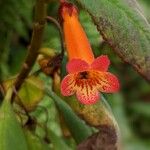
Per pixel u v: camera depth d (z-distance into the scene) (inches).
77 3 14.9
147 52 14.6
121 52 14.6
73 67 14.5
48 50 16.9
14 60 27.5
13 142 16.5
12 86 17.5
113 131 16.4
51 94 18.0
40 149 18.0
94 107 16.4
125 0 14.8
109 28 14.6
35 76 18.0
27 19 26.9
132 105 35.7
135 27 14.7
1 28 26.6
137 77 34.8
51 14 24.9
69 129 17.8
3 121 16.6
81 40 15.1
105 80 15.0
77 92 15.0
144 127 35.8
